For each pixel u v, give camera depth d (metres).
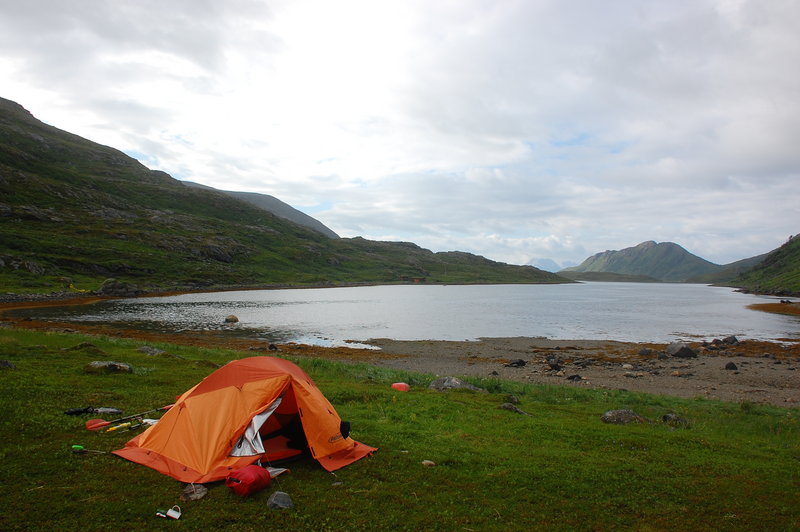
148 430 10.91
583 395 23.16
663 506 9.34
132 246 148.50
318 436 10.71
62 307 73.44
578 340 51.91
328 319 71.06
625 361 39.03
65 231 142.00
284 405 11.39
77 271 115.12
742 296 162.88
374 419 14.93
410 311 87.38
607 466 11.39
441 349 44.81
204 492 8.73
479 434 13.77
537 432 14.32
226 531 7.45
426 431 13.71
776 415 20.42
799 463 12.67
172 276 136.38
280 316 73.94
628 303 121.25
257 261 194.00
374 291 165.62
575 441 13.56
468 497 9.23
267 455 10.34
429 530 7.89
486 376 31.88
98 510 7.80
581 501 9.34
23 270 101.25
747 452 13.46
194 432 10.13
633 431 15.09
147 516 7.76
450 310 91.00
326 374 24.83
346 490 9.23
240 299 107.06
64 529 7.15
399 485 9.61
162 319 62.19
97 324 53.81
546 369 34.94
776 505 9.57
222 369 11.42
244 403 10.61
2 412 12.16
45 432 11.19
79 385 16.22
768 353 42.84
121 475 9.22
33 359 20.53
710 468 11.70
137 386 17.14
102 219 166.62
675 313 89.88
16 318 54.88
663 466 11.62
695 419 18.70
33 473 9.00
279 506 8.27
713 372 34.00
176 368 21.91
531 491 9.70
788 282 179.88
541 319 75.50
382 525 7.93
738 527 8.56
